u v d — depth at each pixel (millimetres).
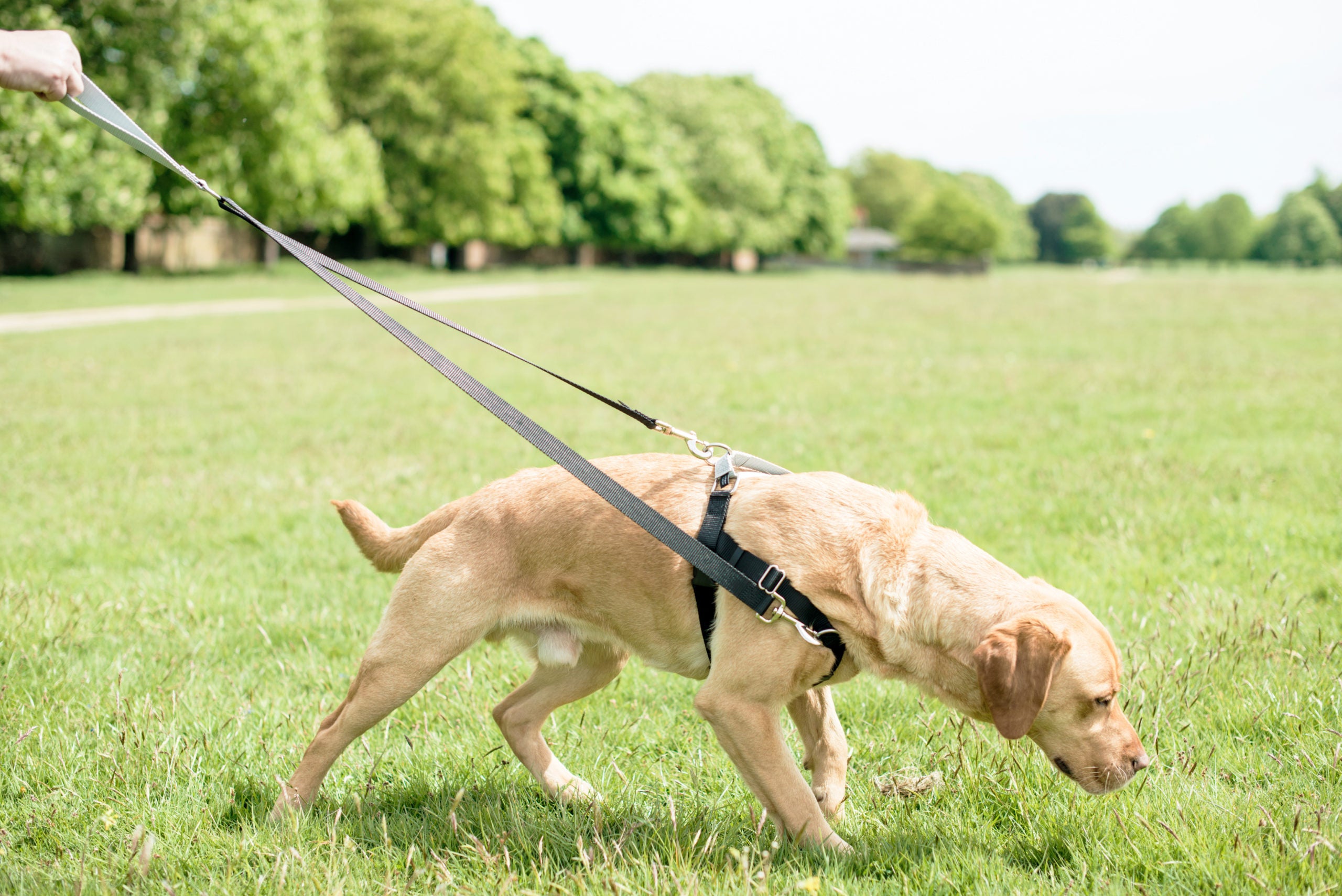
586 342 18641
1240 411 9656
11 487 7281
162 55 26781
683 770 3346
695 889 2463
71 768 3262
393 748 3520
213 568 5508
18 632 4355
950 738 3424
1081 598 4656
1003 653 2584
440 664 3012
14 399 11531
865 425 9430
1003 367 14148
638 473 3131
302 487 7281
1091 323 22172
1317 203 128500
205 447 8828
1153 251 138875
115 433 9508
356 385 12953
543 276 49750
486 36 45812
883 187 131250
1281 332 18828
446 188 44688
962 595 2799
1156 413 9898
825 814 3023
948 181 144250
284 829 2879
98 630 4516
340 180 33750
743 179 67938
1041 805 2928
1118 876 2561
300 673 4094
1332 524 5535
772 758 2770
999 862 2660
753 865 2631
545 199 51062
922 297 35938
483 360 15695
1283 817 2725
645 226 58781
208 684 3959
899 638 2793
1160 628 4129
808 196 76812
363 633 4551
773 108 77250
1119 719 2752
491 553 3006
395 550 3254
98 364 14727
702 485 3055
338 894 2500
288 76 30453
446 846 2867
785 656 2768
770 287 44125
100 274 36781
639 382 12953
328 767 3070
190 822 2965
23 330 19922
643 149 58969
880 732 3547
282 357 16062
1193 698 3510
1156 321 22547
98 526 6289
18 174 21172
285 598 5016
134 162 26172
